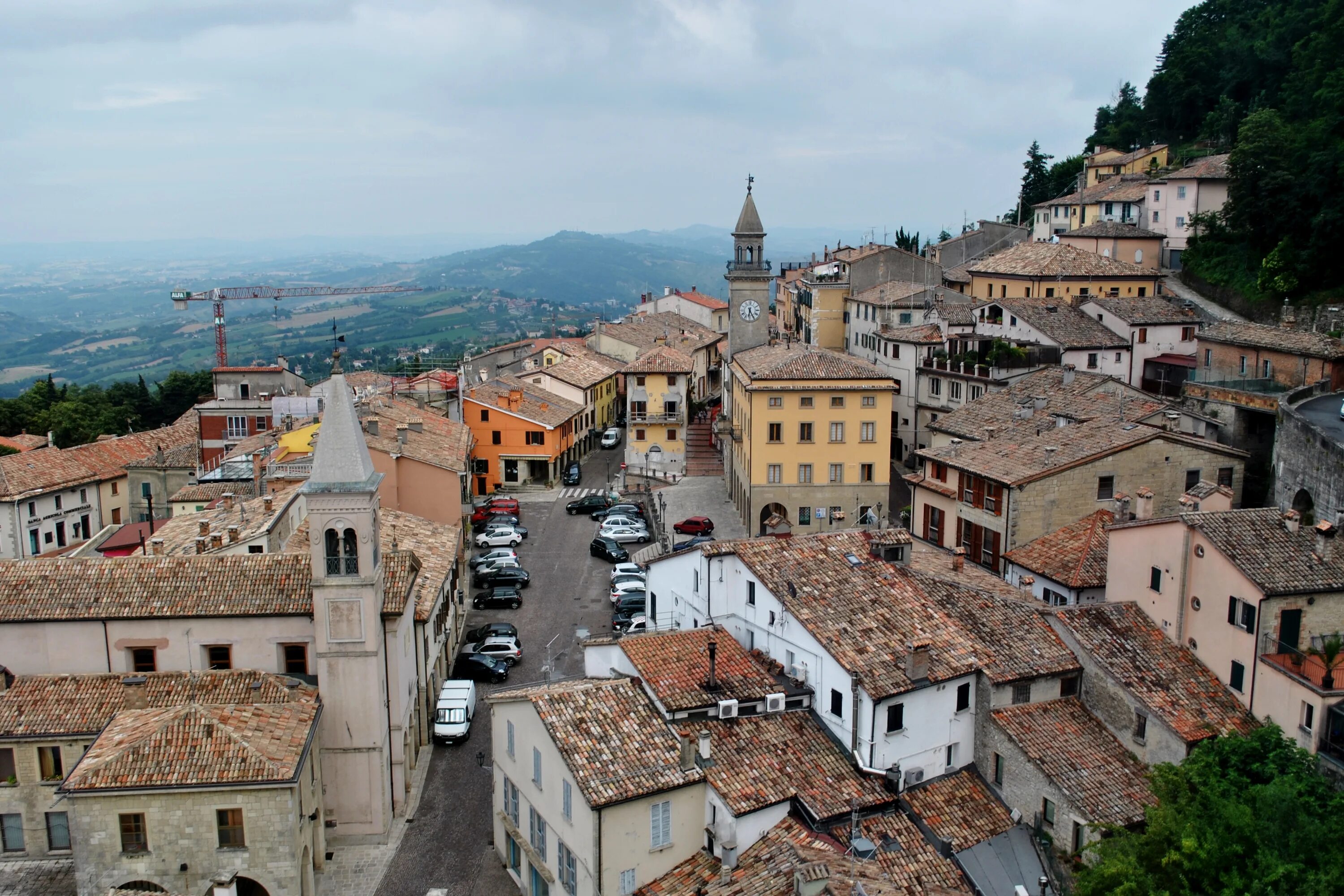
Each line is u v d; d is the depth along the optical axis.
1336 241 92.25
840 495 89.44
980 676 45.81
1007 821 43.50
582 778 39.91
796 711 46.16
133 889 40.66
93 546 82.56
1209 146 143.50
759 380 87.44
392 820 51.12
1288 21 140.25
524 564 88.12
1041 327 93.88
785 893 34.84
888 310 117.31
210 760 41.91
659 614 59.47
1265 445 70.38
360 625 48.19
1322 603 43.97
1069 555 56.78
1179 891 34.38
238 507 67.25
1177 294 113.06
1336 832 35.19
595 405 140.75
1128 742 44.56
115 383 166.00
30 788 47.25
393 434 87.31
